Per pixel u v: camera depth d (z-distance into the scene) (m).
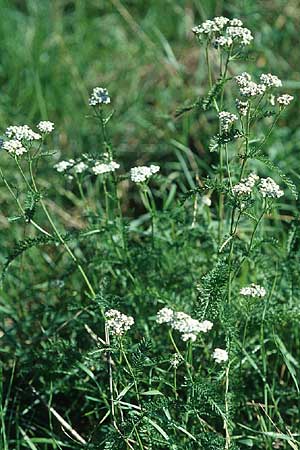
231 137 3.93
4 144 3.96
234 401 4.25
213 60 6.84
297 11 7.93
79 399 4.81
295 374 4.59
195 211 4.84
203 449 3.89
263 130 6.59
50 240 4.18
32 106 7.18
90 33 8.12
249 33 4.11
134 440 4.01
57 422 4.73
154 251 4.76
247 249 4.23
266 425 4.37
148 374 4.56
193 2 8.19
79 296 5.20
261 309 4.34
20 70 7.52
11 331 5.21
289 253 4.70
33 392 4.71
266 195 3.84
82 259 5.21
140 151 6.95
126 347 4.30
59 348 4.57
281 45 7.70
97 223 5.02
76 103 7.37
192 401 3.78
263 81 3.94
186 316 3.55
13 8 8.37
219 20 4.23
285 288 4.84
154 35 7.99
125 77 7.66
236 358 4.25
